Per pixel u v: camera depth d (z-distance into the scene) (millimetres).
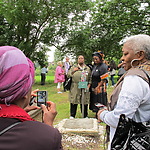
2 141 754
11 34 15906
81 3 13898
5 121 806
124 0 13234
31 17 14203
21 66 872
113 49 17016
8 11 13031
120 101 1484
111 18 14531
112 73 12148
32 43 16156
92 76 5004
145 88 1465
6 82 831
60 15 14812
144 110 1524
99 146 3389
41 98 1447
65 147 3359
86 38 15898
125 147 1488
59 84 10516
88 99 5129
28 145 753
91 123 4184
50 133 812
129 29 15297
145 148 1445
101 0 14367
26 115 879
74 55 17438
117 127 1482
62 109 6676
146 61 1616
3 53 863
